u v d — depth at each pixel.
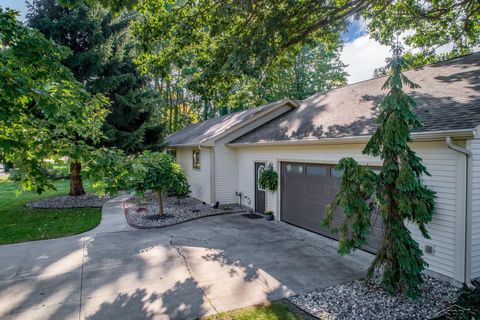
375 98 8.77
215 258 6.61
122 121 13.40
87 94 3.85
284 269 5.97
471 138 4.75
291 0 7.56
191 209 12.00
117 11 7.20
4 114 2.61
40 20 11.78
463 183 5.00
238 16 8.67
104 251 7.10
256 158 11.34
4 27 3.05
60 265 6.25
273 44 8.36
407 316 4.18
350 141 6.73
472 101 5.59
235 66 8.23
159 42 9.51
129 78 13.34
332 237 7.99
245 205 12.18
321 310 4.38
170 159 10.88
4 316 4.32
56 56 3.79
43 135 3.35
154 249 7.24
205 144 12.20
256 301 4.69
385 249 4.75
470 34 11.95
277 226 9.45
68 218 10.45
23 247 7.45
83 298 4.84
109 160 3.25
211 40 9.56
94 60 12.08
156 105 15.28
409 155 4.45
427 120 5.53
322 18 8.89
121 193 15.53
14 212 11.47
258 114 12.75
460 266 5.05
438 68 8.76
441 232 5.36
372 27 12.23
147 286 5.25
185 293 4.97
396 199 4.44
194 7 8.59
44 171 3.39
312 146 8.48
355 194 4.57
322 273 5.76
